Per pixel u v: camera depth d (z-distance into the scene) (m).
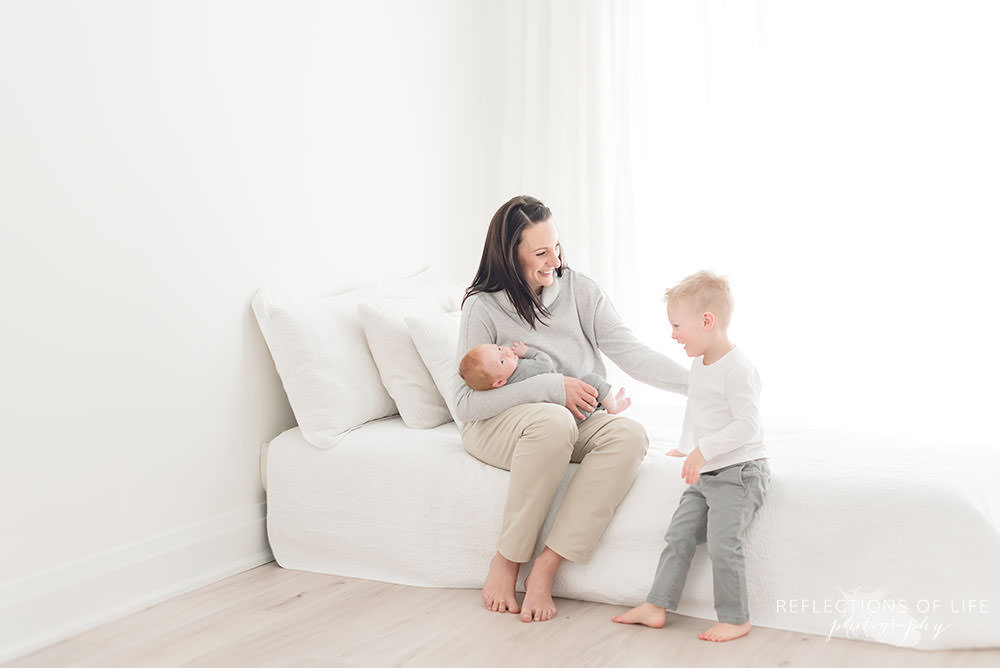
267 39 2.58
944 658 1.79
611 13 3.31
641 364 2.34
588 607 2.12
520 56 3.51
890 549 1.87
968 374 2.94
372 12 2.99
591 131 3.35
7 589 1.92
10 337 1.93
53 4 2.00
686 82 3.28
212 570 2.40
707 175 3.26
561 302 2.38
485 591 2.13
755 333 3.20
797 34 3.10
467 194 3.52
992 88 2.87
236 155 2.48
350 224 2.90
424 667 1.80
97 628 2.07
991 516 1.90
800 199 3.12
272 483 2.50
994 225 2.89
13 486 1.94
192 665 1.85
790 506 1.95
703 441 1.95
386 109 3.06
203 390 2.40
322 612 2.13
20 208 1.94
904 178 2.99
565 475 2.20
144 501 2.24
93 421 2.11
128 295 2.19
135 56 2.19
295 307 2.54
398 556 2.33
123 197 2.17
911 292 3.00
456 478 2.27
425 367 2.60
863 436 2.28
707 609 2.03
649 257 3.35
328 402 2.48
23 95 1.94
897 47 2.98
